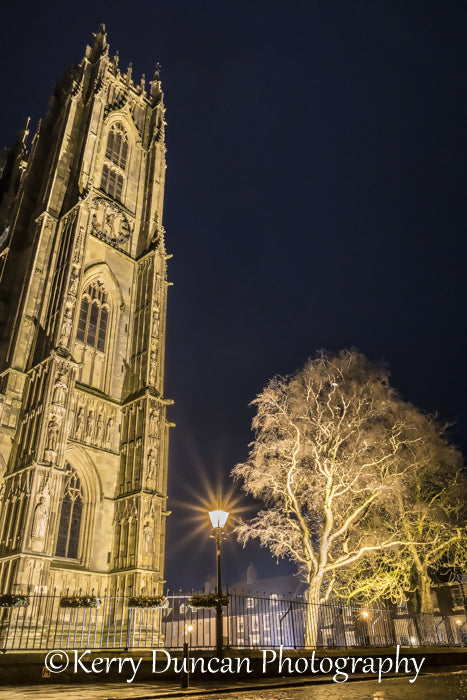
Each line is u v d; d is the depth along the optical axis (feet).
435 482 132.67
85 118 165.99
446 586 186.29
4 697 39.83
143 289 153.58
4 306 140.56
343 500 108.78
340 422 106.11
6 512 103.50
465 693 39.78
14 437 113.91
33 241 142.82
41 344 121.60
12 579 92.94
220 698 40.96
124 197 169.27
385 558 118.11
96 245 149.48
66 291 123.44
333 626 90.17
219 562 64.18
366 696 39.14
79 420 123.85
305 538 100.78
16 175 200.75
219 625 60.03
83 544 115.65
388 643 97.96
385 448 115.96
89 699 38.50
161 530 131.54
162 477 136.05
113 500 123.65
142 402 131.13
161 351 144.56
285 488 107.34
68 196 146.72
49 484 102.63
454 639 162.09
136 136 183.83
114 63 191.01
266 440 108.37
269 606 73.87
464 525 126.72
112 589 112.68
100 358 138.10
